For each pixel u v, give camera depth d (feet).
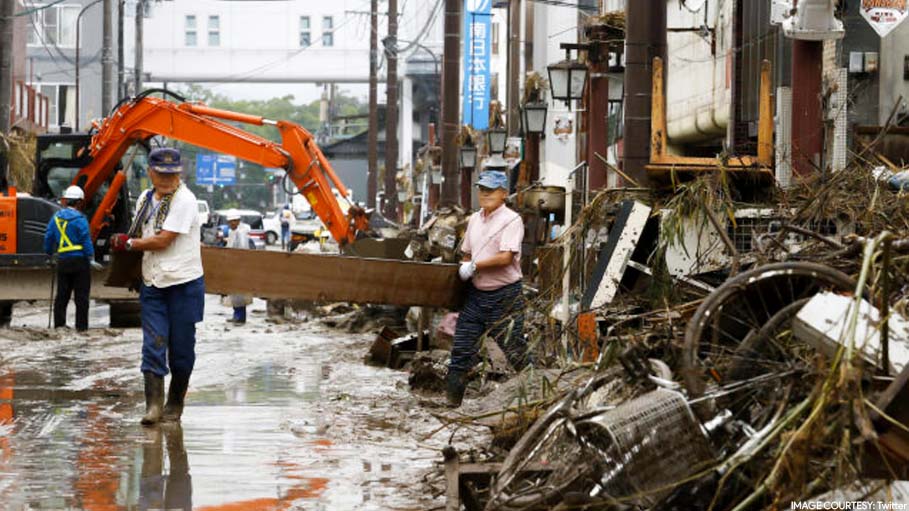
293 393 52.65
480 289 48.06
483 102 155.12
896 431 23.53
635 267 46.37
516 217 48.01
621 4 128.36
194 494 32.65
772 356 26.53
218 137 91.86
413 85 356.79
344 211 93.20
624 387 27.86
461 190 151.33
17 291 87.35
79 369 61.31
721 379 27.02
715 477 24.70
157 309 44.27
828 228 41.86
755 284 26.84
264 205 568.82
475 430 40.93
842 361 23.50
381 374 59.77
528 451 26.58
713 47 104.99
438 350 61.46
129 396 51.24
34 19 299.17
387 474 35.35
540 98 105.70
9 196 87.97
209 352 70.85
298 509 31.07
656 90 55.01
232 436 41.57
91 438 40.98
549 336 46.65
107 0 187.73
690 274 41.93
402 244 87.76
